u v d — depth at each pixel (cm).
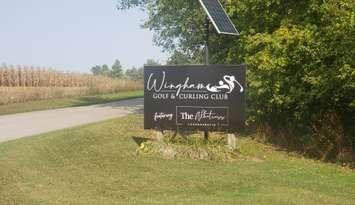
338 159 1500
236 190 966
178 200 880
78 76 5016
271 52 1520
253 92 1606
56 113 2355
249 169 1154
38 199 846
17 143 1309
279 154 1453
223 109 1302
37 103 3228
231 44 1819
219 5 1416
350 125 1675
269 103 1616
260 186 1002
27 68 4438
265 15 1653
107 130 1552
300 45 1473
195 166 1156
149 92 1342
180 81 1320
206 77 1307
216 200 885
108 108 2650
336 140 1612
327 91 1475
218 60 1883
